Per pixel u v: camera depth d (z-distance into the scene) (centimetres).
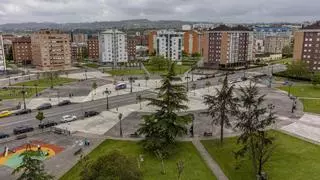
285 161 4691
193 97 9169
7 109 8000
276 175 4278
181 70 15225
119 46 18988
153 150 5022
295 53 13438
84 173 3061
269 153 4553
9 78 12656
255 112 4506
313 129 6175
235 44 16000
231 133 5984
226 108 5806
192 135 5844
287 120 6769
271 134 5834
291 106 7994
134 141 5606
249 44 17100
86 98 9212
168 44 18825
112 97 9319
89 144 5494
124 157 3136
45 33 15838
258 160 4488
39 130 6306
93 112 7369
